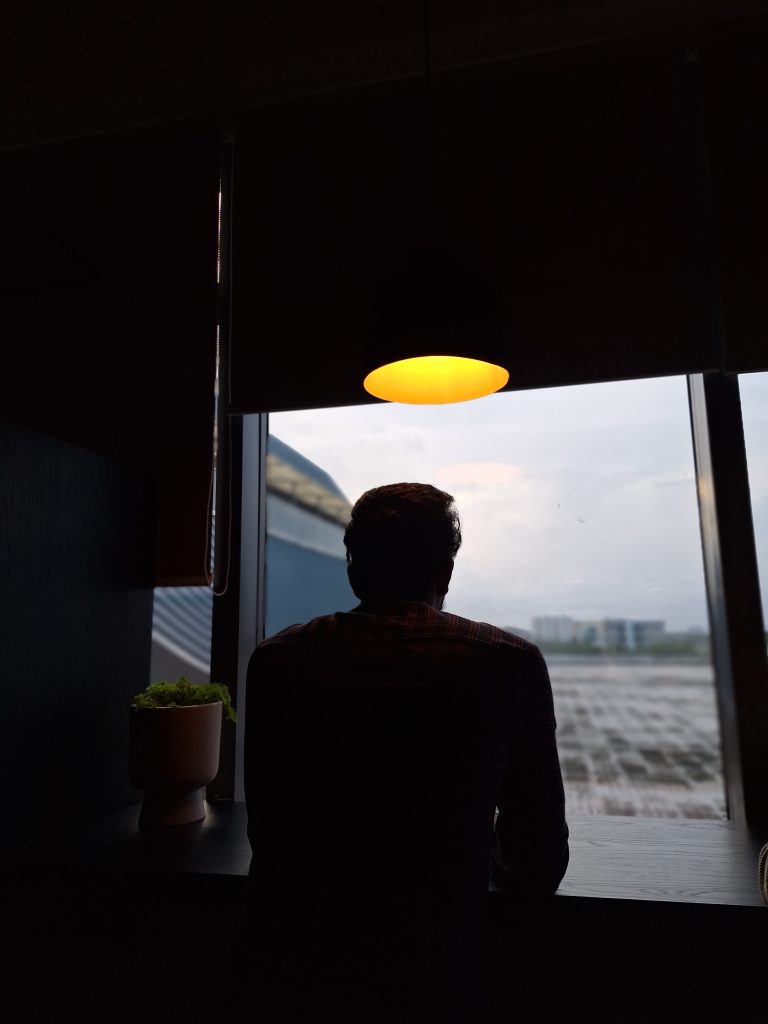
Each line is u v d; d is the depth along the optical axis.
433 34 1.62
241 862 1.22
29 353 1.98
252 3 1.58
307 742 0.78
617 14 1.56
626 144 1.63
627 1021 1.04
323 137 1.82
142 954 1.19
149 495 1.79
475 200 1.69
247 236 1.83
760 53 1.59
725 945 1.03
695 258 1.55
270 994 0.72
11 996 1.22
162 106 1.86
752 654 1.51
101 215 1.97
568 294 1.60
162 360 1.88
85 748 1.50
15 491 1.34
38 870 1.22
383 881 0.72
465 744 0.74
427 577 0.91
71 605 1.48
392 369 1.33
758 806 1.47
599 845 1.32
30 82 1.80
